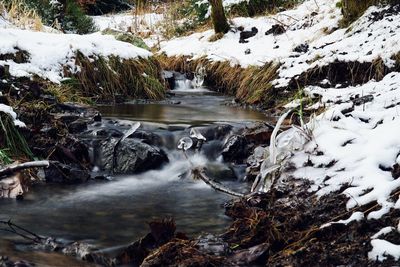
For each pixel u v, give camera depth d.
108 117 6.80
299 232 3.59
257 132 5.82
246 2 13.57
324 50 8.45
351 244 3.31
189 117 7.13
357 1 9.34
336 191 3.91
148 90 9.08
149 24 15.99
